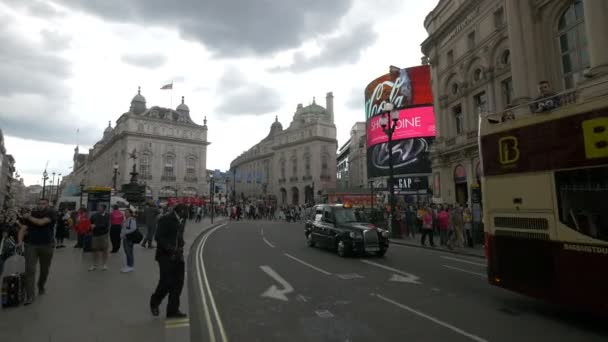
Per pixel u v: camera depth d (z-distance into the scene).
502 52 19.33
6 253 7.68
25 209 11.36
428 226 15.91
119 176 72.25
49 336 4.47
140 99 77.62
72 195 28.80
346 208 14.23
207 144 80.25
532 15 16.25
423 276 9.05
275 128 92.06
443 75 25.08
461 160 22.42
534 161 5.95
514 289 6.20
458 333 5.04
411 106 40.41
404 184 39.84
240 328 5.21
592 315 5.90
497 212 6.64
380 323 5.47
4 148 81.75
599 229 4.98
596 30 12.47
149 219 13.65
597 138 5.04
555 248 5.55
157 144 73.25
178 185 74.25
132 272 8.72
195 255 12.50
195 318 5.66
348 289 7.63
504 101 19.33
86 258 10.94
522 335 4.98
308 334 4.98
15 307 5.75
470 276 9.11
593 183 5.04
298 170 75.50
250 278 8.70
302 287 7.80
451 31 24.03
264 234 21.38
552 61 15.53
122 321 5.12
